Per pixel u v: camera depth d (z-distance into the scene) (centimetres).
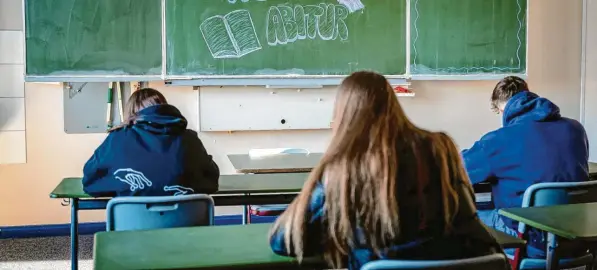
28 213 439
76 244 286
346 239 147
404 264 142
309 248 153
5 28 421
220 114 458
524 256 248
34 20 415
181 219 239
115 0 426
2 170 431
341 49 468
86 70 425
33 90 431
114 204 233
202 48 445
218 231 192
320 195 148
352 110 153
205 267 158
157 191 240
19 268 373
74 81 424
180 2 438
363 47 471
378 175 145
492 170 265
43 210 442
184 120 250
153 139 243
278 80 461
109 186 240
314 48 464
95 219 454
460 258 152
